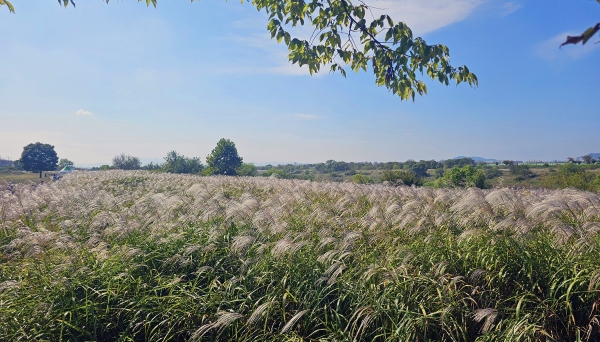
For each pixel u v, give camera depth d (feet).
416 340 13.91
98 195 42.57
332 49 21.36
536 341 13.62
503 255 17.75
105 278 18.03
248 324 15.29
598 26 4.36
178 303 16.21
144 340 15.69
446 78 20.21
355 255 19.10
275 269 18.53
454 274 17.42
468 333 14.80
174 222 25.45
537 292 16.28
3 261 23.65
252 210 26.81
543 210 19.31
